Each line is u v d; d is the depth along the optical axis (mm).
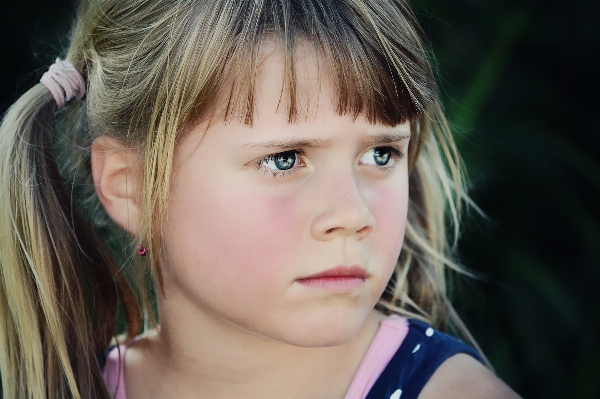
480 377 2318
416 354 2355
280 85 2025
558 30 3889
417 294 2846
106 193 2424
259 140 2037
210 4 2146
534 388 3791
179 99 2133
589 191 3857
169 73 2166
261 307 2119
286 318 2107
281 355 2318
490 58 3746
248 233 2082
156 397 2506
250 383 2348
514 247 3861
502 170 3904
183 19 2182
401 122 2174
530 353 3797
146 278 2508
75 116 2658
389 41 2135
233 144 2066
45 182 2590
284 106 2023
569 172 3883
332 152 2062
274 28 2055
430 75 2316
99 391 2574
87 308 2648
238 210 2086
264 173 2082
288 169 2088
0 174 2580
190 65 2115
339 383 2340
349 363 2361
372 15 2154
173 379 2459
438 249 2895
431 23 3943
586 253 3848
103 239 2725
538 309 3838
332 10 2105
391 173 2229
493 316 3877
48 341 2584
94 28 2502
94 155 2453
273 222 2068
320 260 2059
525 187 3896
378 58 2094
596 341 3645
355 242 2076
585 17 3854
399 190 2234
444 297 2883
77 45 2625
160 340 2506
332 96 2033
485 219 3893
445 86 3883
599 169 3760
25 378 2609
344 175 2068
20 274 2574
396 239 2205
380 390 2311
